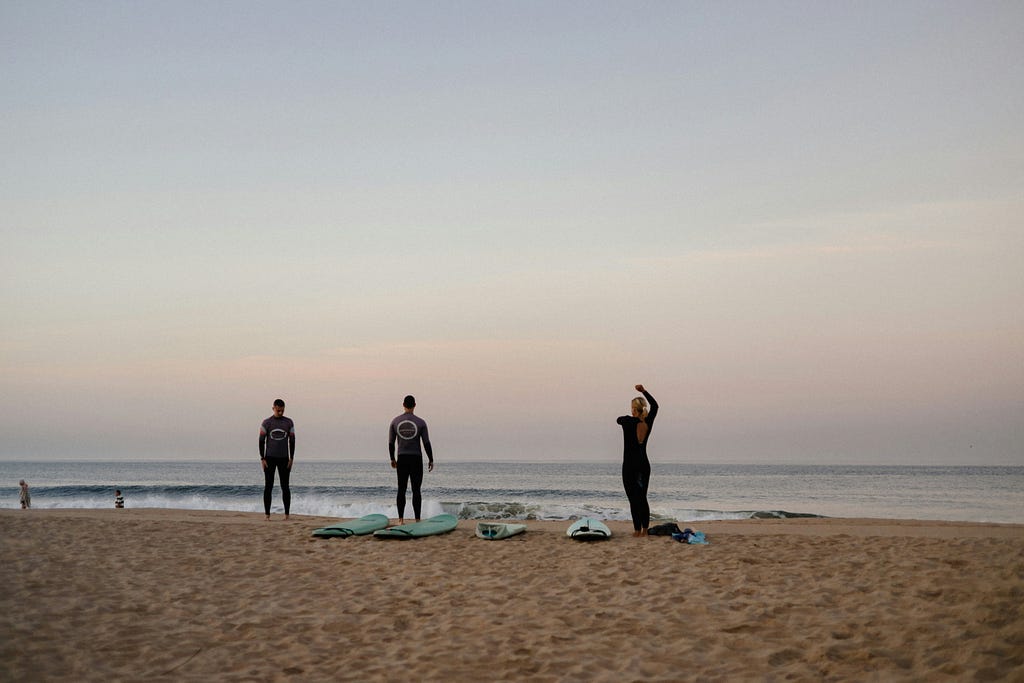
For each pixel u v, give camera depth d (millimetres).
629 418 10797
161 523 12359
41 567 7973
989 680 4086
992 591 5859
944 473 91875
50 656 4945
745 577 7230
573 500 48844
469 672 4730
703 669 4637
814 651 4832
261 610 6340
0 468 134000
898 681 4211
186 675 4664
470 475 91125
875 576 6938
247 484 66000
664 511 26297
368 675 4695
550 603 6523
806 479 73312
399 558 8867
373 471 101750
